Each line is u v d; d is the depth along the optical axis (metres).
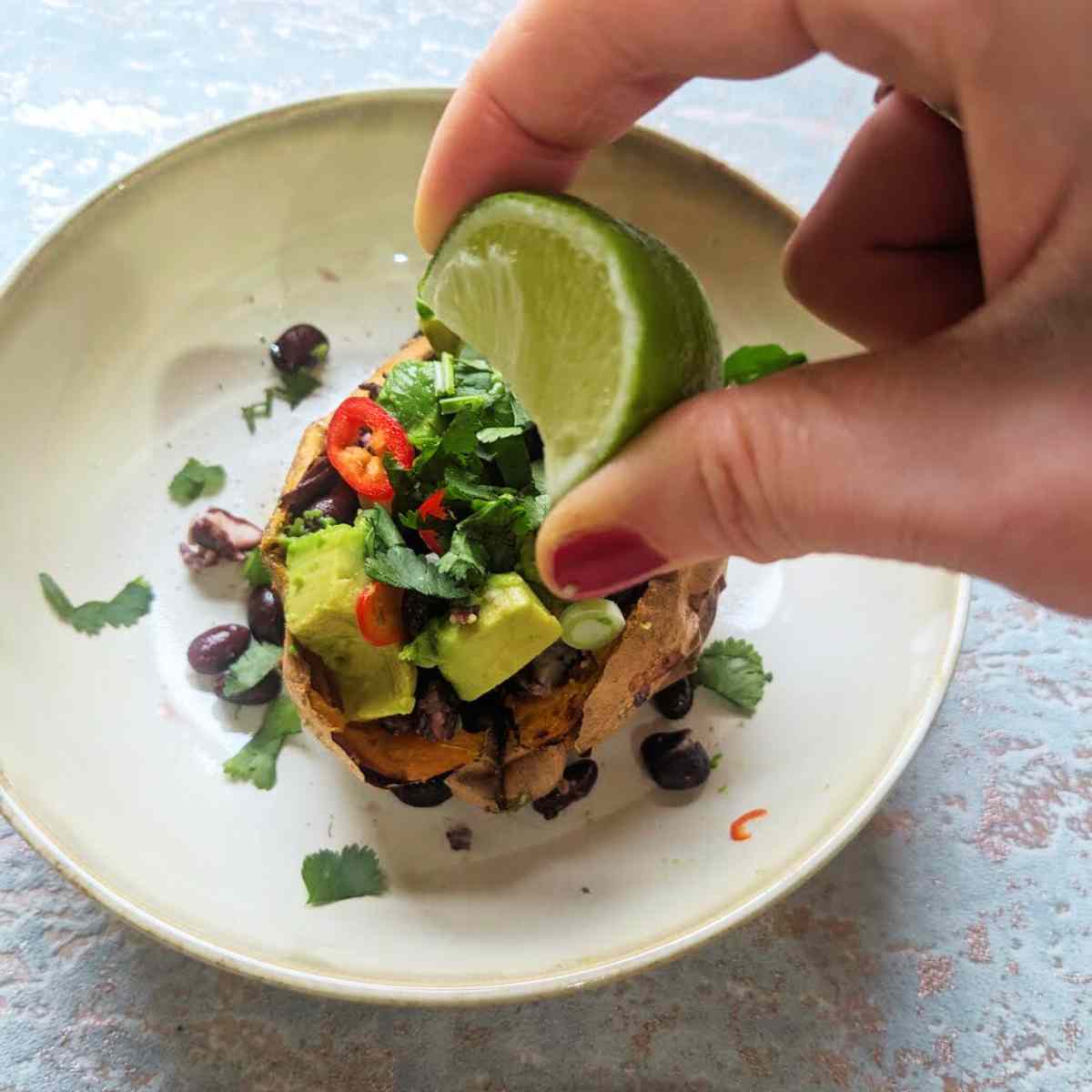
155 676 0.32
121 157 0.37
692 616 0.31
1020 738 0.33
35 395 0.32
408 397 0.30
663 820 0.31
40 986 0.30
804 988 0.31
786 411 0.23
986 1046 0.31
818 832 0.29
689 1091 0.30
